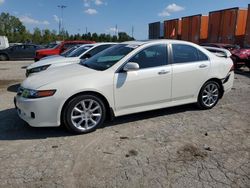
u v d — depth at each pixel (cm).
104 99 460
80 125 446
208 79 569
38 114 421
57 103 423
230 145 408
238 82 977
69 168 340
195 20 2802
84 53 874
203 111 575
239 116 544
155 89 502
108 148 396
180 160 362
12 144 409
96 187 303
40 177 321
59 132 454
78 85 432
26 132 455
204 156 373
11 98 702
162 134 449
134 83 477
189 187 302
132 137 436
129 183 310
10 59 2211
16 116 539
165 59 516
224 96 719
